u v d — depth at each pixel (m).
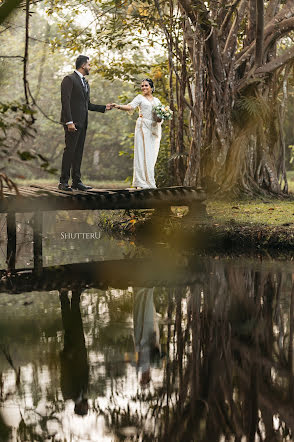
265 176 15.48
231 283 7.26
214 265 8.40
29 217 15.03
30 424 3.59
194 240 10.38
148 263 8.63
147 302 6.42
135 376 4.34
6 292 6.96
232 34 14.67
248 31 15.43
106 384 4.18
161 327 5.52
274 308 6.15
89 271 8.11
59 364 4.53
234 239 9.96
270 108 15.52
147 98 10.80
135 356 4.74
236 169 14.91
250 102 14.62
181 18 13.45
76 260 8.96
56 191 9.74
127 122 27.98
